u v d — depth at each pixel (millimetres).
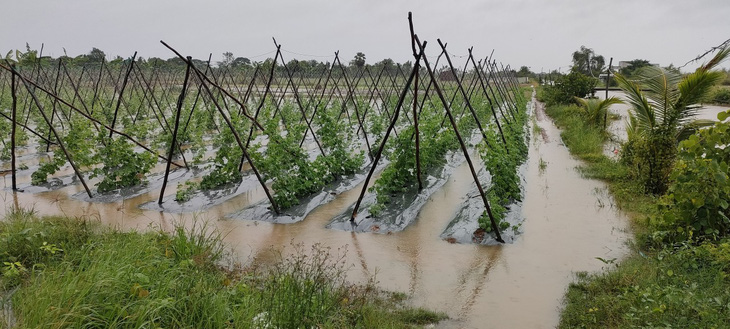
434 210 9594
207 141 17828
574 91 28500
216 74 28422
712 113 23812
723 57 8961
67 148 11758
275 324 4410
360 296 5785
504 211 8383
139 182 11516
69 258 5805
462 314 5539
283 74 35094
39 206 9945
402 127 20344
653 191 9664
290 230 8555
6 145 14312
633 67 32781
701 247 5992
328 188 11008
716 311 4375
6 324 4023
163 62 36781
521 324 5305
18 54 10445
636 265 6223
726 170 6230
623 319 4871
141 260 5523
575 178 11664
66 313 3951
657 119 10250
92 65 31078
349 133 17031
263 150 15625
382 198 9570
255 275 6223
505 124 14469
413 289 6203
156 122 21609
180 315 4422
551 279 6402
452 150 15109
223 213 9586
